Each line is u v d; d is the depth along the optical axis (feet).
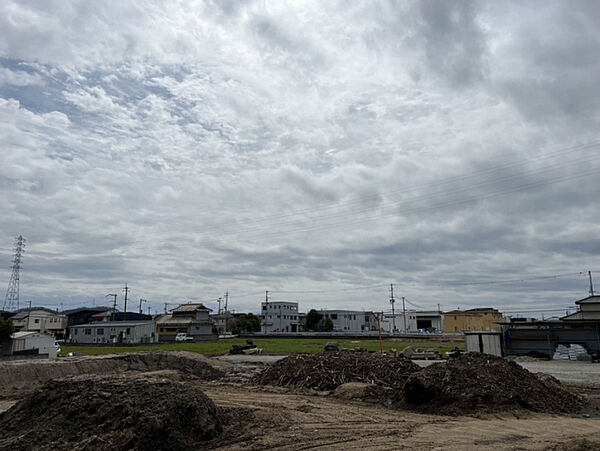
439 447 29.63
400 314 300.61
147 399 32.58
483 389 44.27
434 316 306.35
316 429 34.68
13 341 111.14
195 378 75.25
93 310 275.80
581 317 153.79
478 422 37.86
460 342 183.62
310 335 241.14
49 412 33.73
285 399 49.57
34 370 68.74
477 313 293.64
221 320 314.55
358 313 313.32
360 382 56.49
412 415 41.24
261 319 326.24
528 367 94.48
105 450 27.35
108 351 138.41
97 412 32.17
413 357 115.24
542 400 45.44
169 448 29.07
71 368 74.02
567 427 35.96
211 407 35.14
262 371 68.23
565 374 79.97
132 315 272.31
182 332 237.66
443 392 44.19
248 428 34.60
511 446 29.76
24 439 30.19
